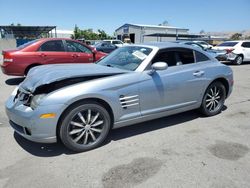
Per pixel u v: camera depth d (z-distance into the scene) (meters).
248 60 14.94
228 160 3.13
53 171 2.85
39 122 2.95
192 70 4.24
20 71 7.33
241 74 10.70
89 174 2.80
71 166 2.96
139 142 3.63
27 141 3.61
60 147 3.44
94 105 3.24
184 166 2.98
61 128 3.08
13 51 7.29
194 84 4.27
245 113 5.04
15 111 3.18
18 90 3.57
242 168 2.94
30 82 3.41
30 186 2.57
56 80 3.09
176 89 4.02
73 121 3.16
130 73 3.60
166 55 4.04
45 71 3.60
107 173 2.82
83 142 3.31
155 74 3.78
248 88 7.64
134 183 2.64
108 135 3.86
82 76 3.27
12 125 3.39
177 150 3.39
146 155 3.24
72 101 3.03
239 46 14.48
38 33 36.69
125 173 2.82
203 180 2.70
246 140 3.73
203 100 4.57
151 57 3.83
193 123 4.42
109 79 3.36
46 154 3.24
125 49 4.47
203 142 3.65
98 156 3.21
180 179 2.72
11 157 3.16
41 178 2.71
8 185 2.58
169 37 44.25
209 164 3.03
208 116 4.77
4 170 2.86
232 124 4.40
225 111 5.15
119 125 3.56
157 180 2.70
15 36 35.97
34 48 7.42
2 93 6.66
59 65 4.06
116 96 3.38
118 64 4.07
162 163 3.04
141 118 3.74
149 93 3.70
